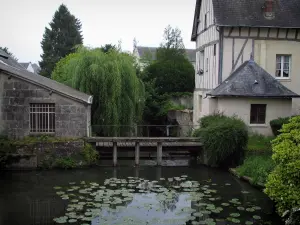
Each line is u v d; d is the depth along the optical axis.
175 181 14.32
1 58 23.44
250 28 20.42
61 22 50.47
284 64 21.19
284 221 9.63
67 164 16.42
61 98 17.00
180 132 25.88
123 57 21.61
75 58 21.64
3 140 16.52
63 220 9.82
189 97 29.56
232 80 19.06
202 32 23.67
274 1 21.44
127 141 17.22
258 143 17.42
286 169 9.20
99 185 13.59
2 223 9.99
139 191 12.70
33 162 16.31
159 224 9.59
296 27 20.42
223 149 16.16
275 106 18.80
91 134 19.12
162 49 36.50
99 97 20.08
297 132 10.09
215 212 10.49
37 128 17.16
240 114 18.64
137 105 22.11
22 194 12.56
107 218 9.98
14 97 16.94
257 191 12.75
